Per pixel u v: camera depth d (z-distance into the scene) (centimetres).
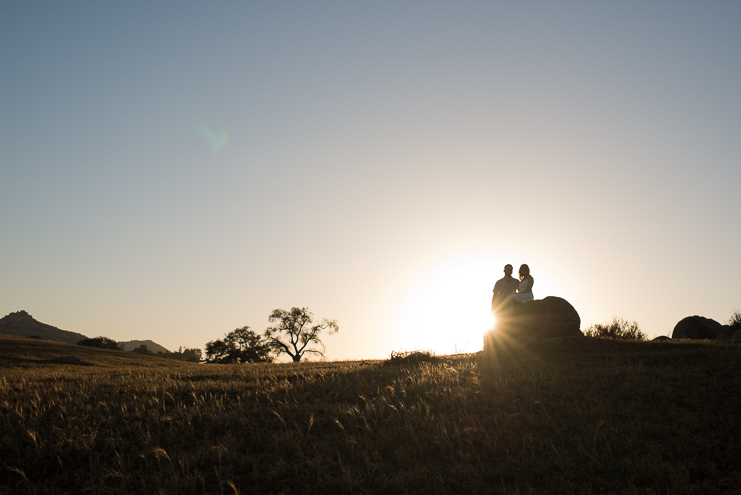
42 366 3031
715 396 939
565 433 798
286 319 7769
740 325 2544
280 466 701
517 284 1880
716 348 1488
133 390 1234
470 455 723
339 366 1875
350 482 637
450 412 946
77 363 3506
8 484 686
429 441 795
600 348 1622
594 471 655
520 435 805
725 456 682
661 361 1317
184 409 1002
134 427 891
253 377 1491
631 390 1006
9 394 1189
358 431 864
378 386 1177
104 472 699
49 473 725
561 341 1712
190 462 728
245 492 650
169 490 639
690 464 651
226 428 898
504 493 596
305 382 1282
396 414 934
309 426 855
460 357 1770
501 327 1836
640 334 2334
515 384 1116
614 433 768
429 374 1291
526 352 1642
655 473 629
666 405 903
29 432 818
